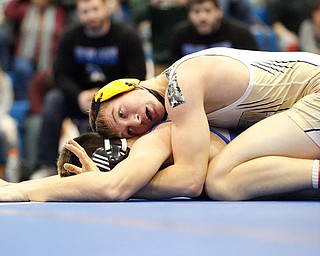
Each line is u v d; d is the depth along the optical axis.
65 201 6.94
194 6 15.13
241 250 3.68
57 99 14.62
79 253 3.79
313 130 6.89
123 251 3.80
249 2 19.78
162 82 7.61
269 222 4.84
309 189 6.88
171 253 3.69
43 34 19.14
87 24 14.45
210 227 4.59
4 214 5.75
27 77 19.03
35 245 4.13
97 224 4.93
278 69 7.40
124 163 6.95
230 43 15.19
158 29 18.19
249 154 6.96
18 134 17.84
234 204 6.47
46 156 14.61
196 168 6.95
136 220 5.09
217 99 7.23
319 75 7.32
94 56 14.65
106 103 7.49
